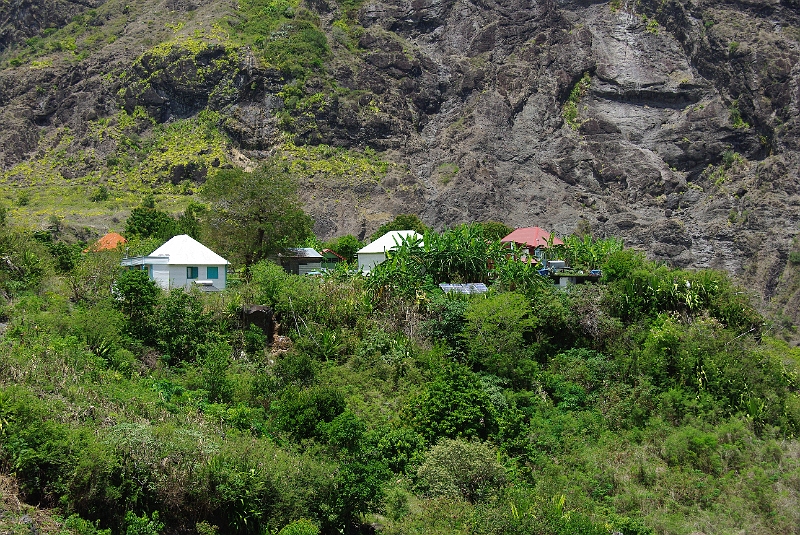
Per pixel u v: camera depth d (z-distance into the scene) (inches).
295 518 920.3
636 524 1119.6
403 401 1348.4
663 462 1331.2
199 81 4901.6
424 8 5954.7
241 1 5836.6
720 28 5467.5
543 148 5216.5
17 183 4552.2
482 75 5502.0
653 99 5497.1
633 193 4963.1
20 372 1035.3
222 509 908.0
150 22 5753.0
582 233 4446.4
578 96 5580.7
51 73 5398.6
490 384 1430.9
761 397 1515.7
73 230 3284.9
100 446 858.1
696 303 1724.9
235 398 1229.7
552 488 1174.3
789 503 1213.7
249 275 2027.6
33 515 792.3
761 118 5073.8
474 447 1147.3
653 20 5871.1
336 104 4869.6
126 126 4825.3
